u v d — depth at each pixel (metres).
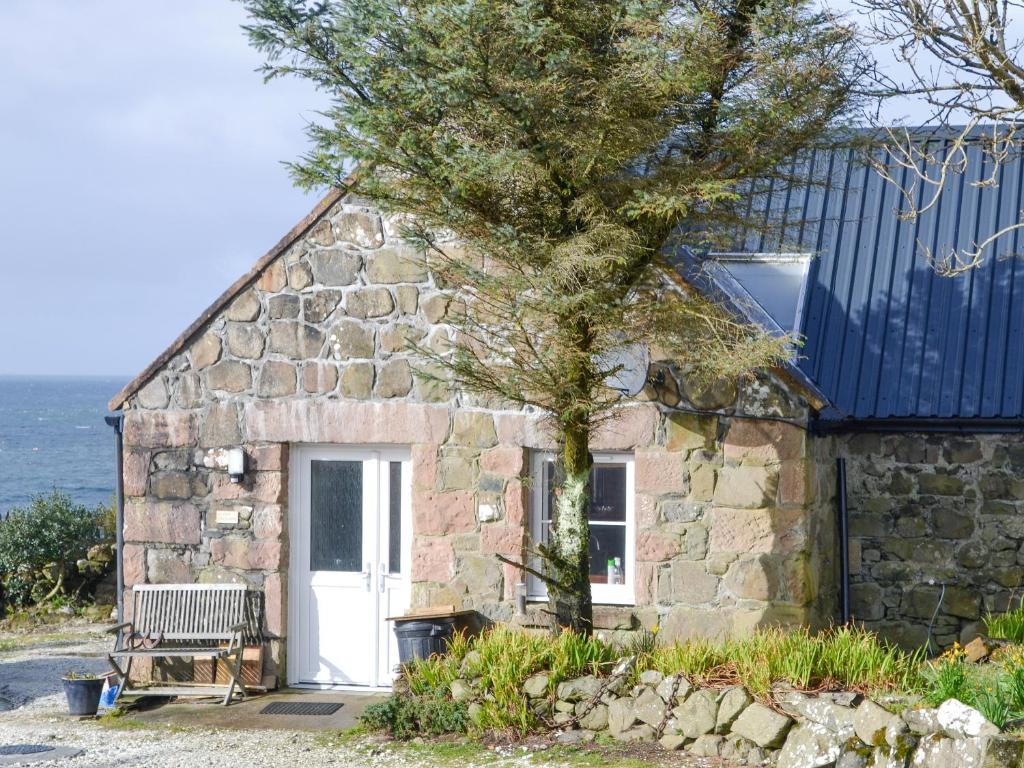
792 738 8.32
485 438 11.86
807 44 9.14
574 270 8.97
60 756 9.87
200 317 12.49
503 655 10.09
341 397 12.21
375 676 12.30
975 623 12.02
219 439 12.47
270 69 9.31
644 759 8.78
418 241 9.62
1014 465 11.99
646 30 8.86
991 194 13.39
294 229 12.27
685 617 11.17
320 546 12.49
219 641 12.29
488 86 8.84
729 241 9.84
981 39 9.04
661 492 11.30
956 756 7.22
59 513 19.02
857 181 13.95
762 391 11.04
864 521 12.43
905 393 12.22
